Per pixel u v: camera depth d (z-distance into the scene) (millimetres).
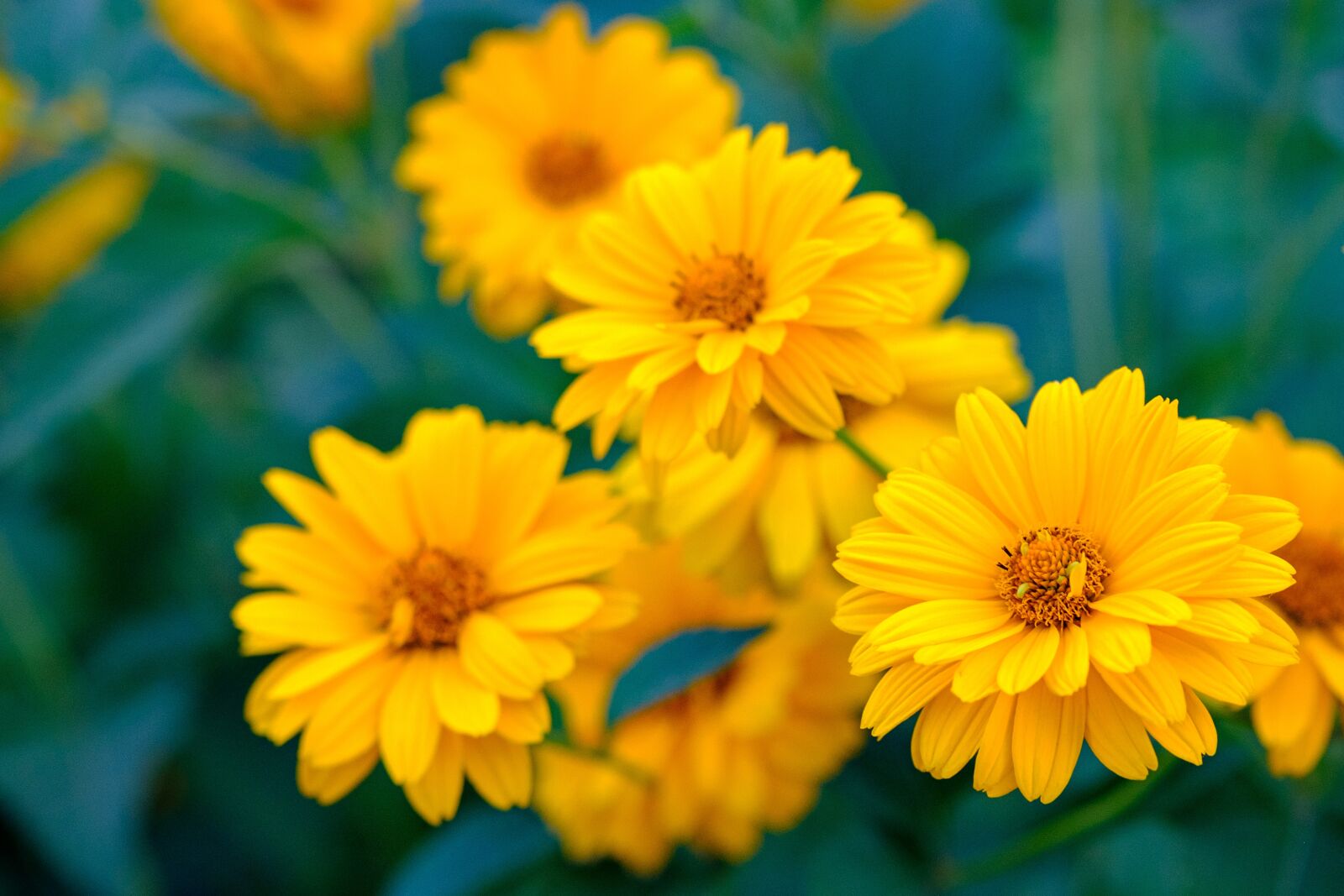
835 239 429
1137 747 387
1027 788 388
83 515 610
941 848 459
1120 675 386
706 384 426
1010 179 560
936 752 393
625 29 540
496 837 483
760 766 465
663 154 533
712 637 432
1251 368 535
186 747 583
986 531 400
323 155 583
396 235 589
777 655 458
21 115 583
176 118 610
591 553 442
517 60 543
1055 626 396
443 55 601
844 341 425
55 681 577
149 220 575
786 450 459
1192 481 389
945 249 472
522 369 537
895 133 559
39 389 556
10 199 579
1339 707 426
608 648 475
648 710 477
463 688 434
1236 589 385
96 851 562
